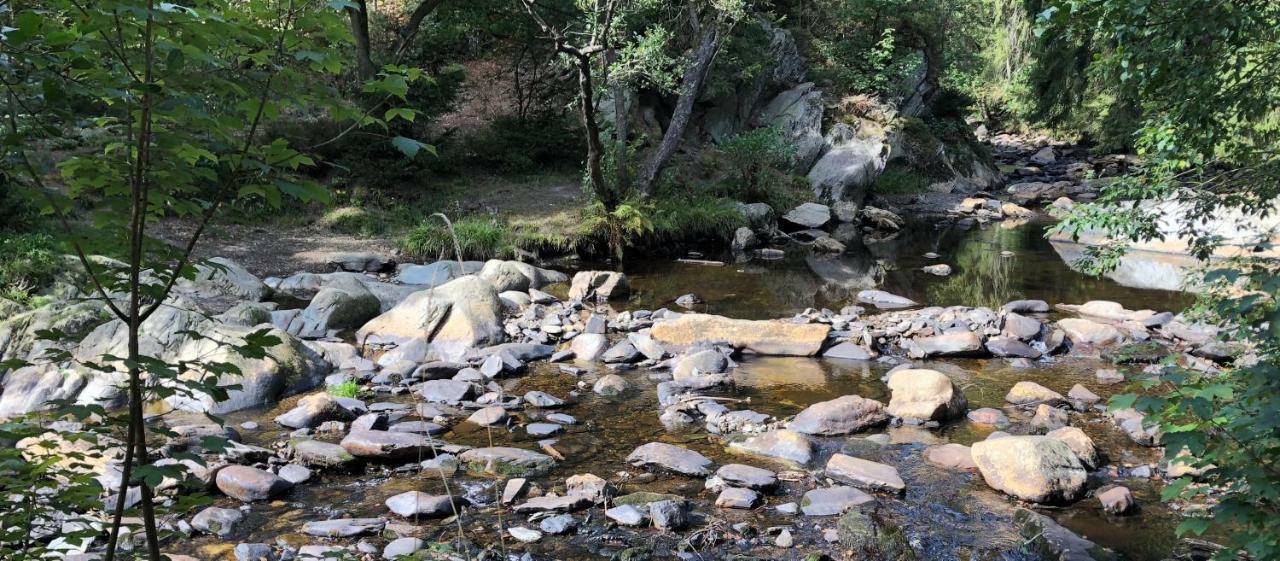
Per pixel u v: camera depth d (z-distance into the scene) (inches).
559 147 783.1
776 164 864.3
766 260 665.6
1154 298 511.8
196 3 80.9
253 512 216.1
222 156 83.0
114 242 81.3
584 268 602.9
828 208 820.0
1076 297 521.7
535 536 202.1
